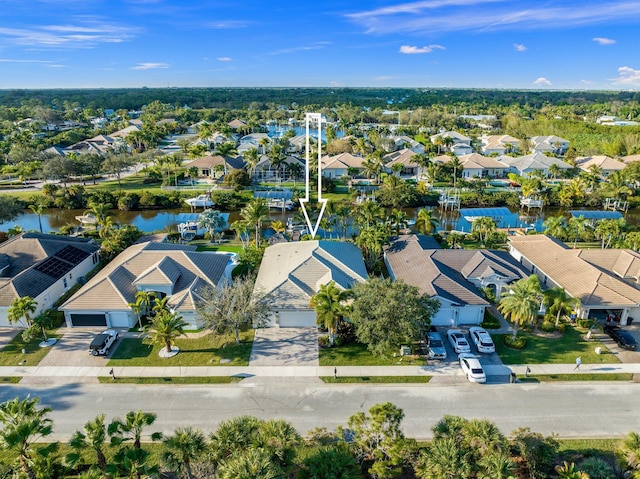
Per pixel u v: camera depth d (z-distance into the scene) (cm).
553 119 19325
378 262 5700
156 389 3456
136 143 15250
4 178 11169
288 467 2372
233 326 3872
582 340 4125
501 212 8150
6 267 5012
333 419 3119
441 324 4416
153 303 4516
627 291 4466
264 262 5312
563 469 2391
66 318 4331
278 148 11962
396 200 9306
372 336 3597
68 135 16075
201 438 2470
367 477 2552
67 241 5722
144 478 2517
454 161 10925
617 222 6819
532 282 4112
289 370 3678
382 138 14900
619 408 3247
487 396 3372
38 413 2539
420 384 3512
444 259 5172
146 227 8056
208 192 9619
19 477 2348
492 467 2295
